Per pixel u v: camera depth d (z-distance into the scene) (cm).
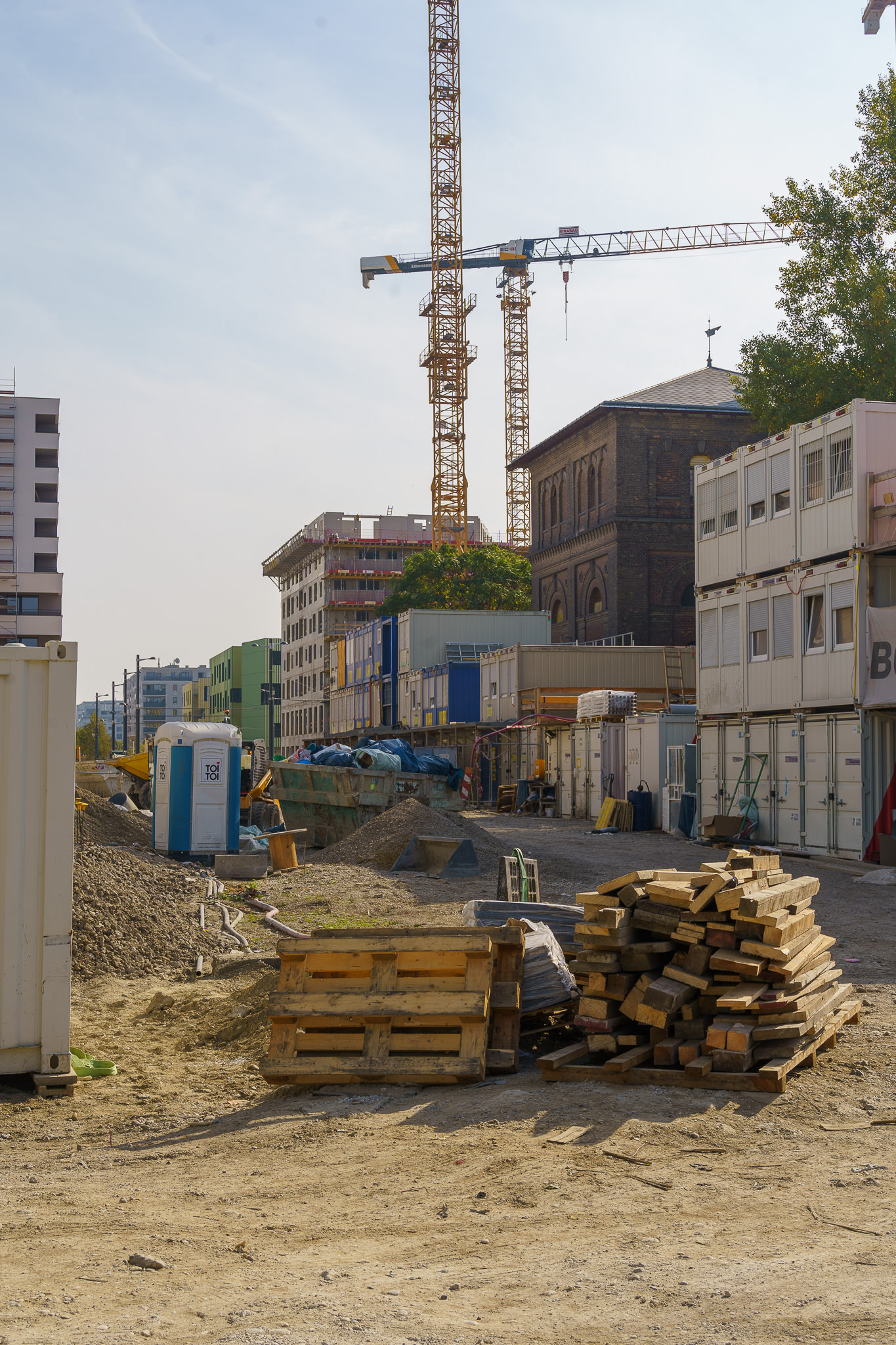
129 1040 990
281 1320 413
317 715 10425
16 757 823
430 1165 611
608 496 5841
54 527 9262
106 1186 602
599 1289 439
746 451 2739
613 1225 513
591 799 3778
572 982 899
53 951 830
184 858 2012
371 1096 761
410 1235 509
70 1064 834
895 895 1775
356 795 2480
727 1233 497
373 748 2875
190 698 19600
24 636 8956
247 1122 730
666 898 776
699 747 2927
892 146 3525
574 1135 646
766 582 2630
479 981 791
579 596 6253
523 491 11300
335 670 7956
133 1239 509
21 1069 825
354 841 2208
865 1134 642
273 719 14350
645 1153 617
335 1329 404
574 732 3941
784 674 2545
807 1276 444
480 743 4988
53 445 9238
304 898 1722
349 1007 796
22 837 827
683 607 5775
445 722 5391
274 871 2008
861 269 3638
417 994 794
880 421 2291
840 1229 500
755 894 764
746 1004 734
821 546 2409
